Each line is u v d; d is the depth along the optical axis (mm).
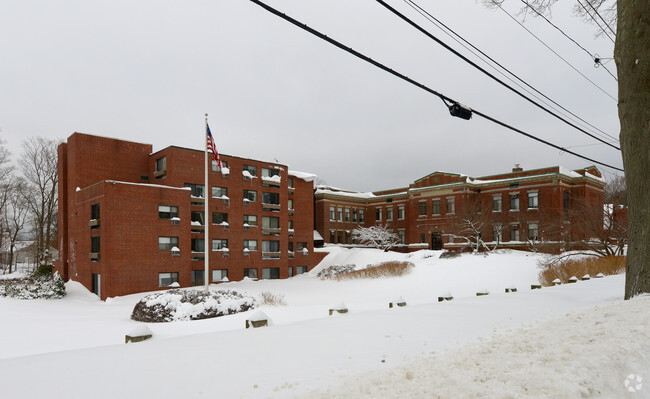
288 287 36938
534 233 47281
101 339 14438
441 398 3643
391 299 28250
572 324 6969
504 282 33656
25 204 62062
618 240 34781
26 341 14141
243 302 21969
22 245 75000
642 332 5445
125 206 32062
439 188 55719
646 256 10500
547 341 5617
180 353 6422
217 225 40469
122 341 14031
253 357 6047
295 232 52031
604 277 22156
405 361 5586
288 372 5176
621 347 4711
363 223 69000
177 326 16734
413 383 4148
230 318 18656
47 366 5809
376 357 5941
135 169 40594
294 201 52562
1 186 57375
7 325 17953
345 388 4152
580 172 50812
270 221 46562
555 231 42219
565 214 46219
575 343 5230
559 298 13211
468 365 4707
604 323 6453
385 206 66688
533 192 48438
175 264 34375
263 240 45312
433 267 40406
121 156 39812
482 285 33406
